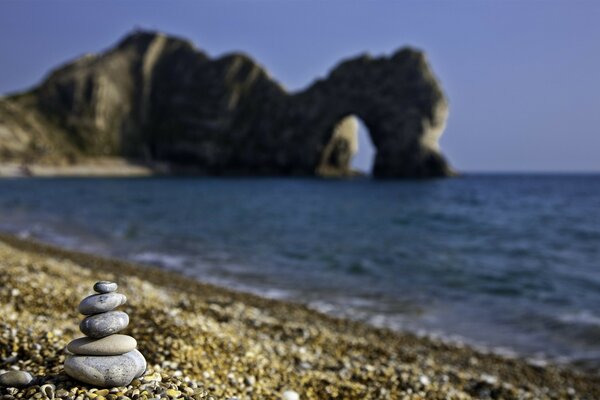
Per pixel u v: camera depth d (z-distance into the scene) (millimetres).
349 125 179750
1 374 4875
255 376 7148
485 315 13859
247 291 15633
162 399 4586
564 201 70062
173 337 7652
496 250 27172
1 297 9031
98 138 188125
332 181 142125
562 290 17203
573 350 11203
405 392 7406
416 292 16438
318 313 13117
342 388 7293
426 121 156000
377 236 32125
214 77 199500
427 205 61312
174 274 17531
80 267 15688
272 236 30234
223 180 147500
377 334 11539
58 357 6047
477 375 9164
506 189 104438
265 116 184625
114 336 4973
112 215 40406
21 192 71312
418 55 161125
